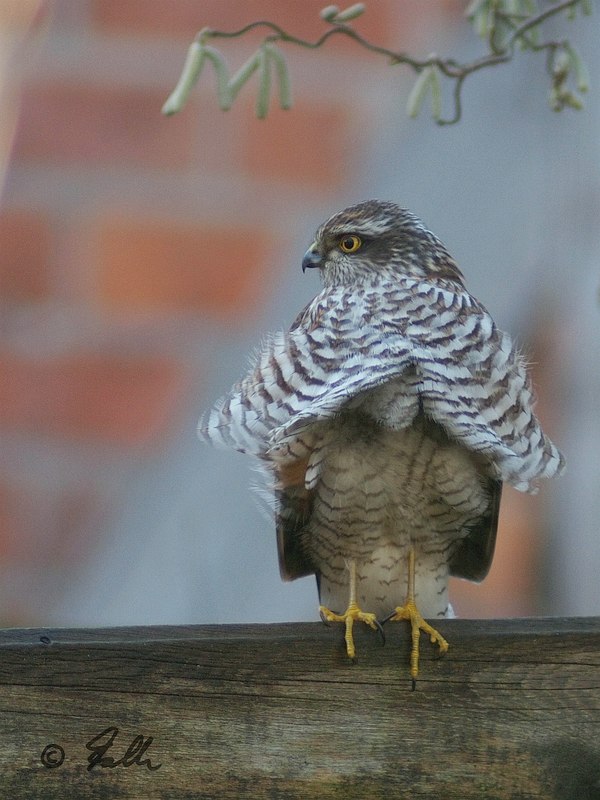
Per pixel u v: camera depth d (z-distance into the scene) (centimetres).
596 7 899
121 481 1005
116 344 1020
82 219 1034
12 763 647
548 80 927
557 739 677
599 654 684
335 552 870
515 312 913
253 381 799
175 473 977
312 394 784
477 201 934
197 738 660
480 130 947
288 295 994
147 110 1044
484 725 676
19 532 1011
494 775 673
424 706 676
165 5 1066
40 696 652
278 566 904
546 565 951
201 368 1007
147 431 1007
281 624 676
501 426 785
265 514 849
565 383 915
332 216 926
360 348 786
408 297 800
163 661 661
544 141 922
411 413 786
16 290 1029
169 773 657
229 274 1021
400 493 831
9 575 1004
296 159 1031
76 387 1021
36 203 1033
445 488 827
